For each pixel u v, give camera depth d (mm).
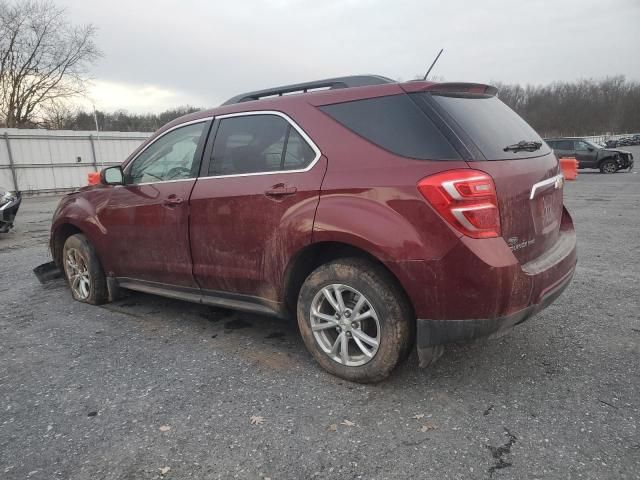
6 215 8945
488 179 2537
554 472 2156
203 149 3672
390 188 2666
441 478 2150
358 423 2592
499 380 3000
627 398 2746
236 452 2383
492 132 2869
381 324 2814
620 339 3539
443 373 3111
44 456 2396
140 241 4074
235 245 3395
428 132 2678
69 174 22516
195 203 3594
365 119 2908
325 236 2871
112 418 2719
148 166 4105
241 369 3271
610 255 6164
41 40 32156
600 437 2393
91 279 4629
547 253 3055
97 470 2279
